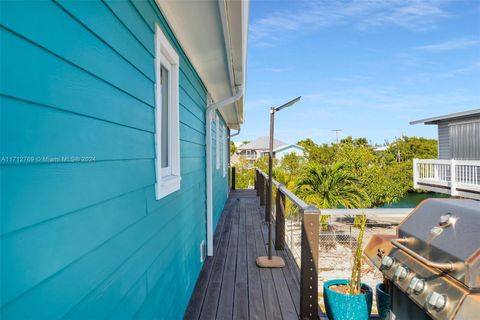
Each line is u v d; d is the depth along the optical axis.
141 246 1.68
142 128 1.71
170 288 2.31
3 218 0.71
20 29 0.78
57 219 0.92
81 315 1.05
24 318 0.77
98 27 1.20
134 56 1.60
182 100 2.86
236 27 2.51
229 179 12.07
